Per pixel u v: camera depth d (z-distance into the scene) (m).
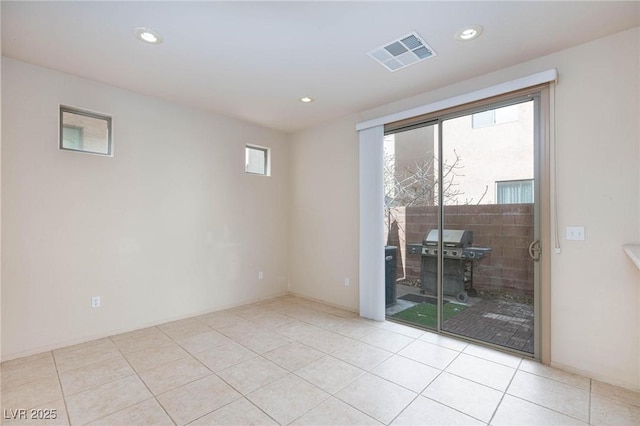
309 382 2.39
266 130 4.81
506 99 2.86
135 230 3.47
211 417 1.99
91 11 2.08
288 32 2.32
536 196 2.72
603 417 1.96
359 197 4.04
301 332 3.41
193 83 3.22
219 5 2.01
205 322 3.73
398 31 2.30
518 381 2.39
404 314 3.71
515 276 2.90
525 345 2.82
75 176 3.07
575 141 2.50
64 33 2.34
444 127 3.37
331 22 2.19
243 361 2.73
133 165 3.46
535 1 1.97
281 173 5.01
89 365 2.64
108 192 3.28
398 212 3.82
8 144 2.71
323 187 4.56
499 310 2.99
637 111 2.26
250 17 2.14
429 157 3.52
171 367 2.62
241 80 3.14
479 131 3.12
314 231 4.69
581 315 2.47
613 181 2.35
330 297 4.45
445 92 3.28
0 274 2.67
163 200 3.69
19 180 2.77
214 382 2.39
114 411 2.04
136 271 3.47
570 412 2.01
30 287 2.82
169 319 3.74
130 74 3.02
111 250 3.30
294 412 2.03
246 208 4.54
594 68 2.42
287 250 5.11
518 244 2.88
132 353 2.88
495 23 2.20
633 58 2.27
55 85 2.95
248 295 4.56
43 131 2.89
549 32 2.31
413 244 3.67
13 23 2.20
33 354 2.82
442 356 2.82
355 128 4.14
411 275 3.69
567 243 2.54
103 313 3.24
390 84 3.23
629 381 2.27
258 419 1.97
